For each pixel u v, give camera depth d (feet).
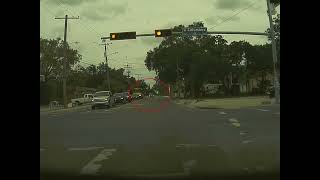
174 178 28.37
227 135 54.44
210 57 283.59
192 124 71.97
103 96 162.91
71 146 46.55
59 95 290.97
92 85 458.91
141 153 40.65
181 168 32.14
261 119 76.07
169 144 46.88
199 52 317.01
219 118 83.66
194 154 39.34
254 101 168.25
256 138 49.96
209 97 281.95
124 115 104.94
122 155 39.68
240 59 340.80
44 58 303.68
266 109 108.37
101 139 53.26
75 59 315.17
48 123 81.05
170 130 62.64
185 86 333.42
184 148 43.47
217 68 281.33
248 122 71.61
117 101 218.59
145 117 94.68
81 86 426.10
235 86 327.26
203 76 280.10
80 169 32.40
